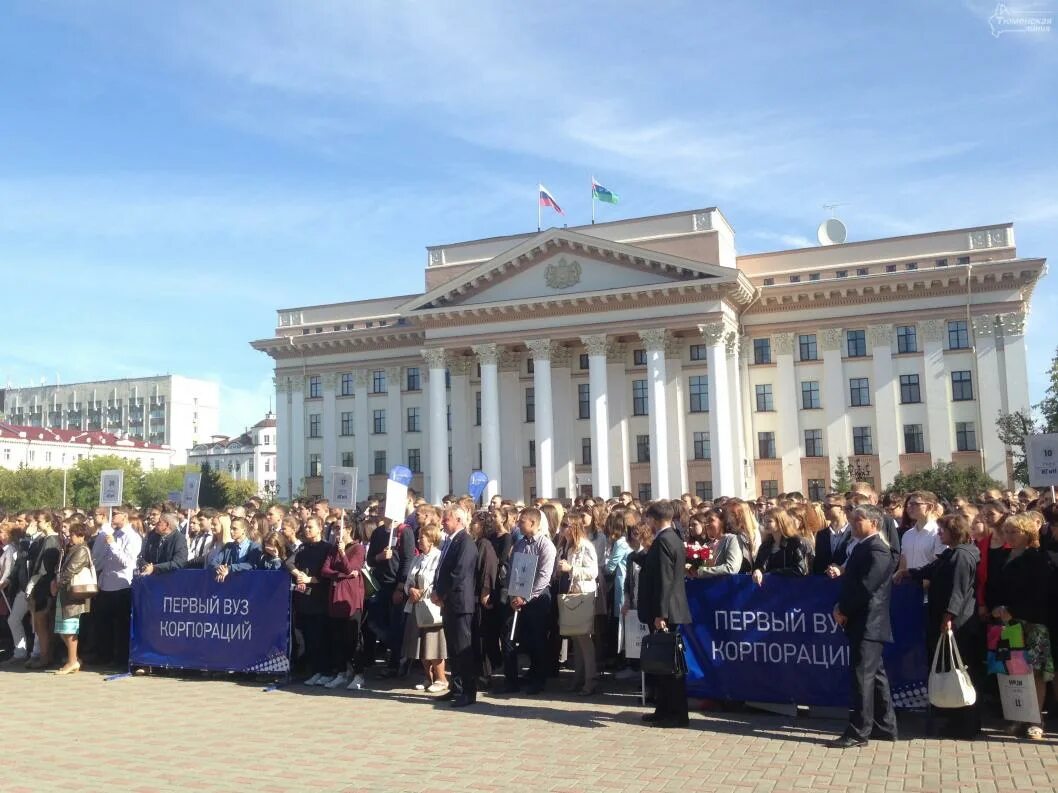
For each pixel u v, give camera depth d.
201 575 15.18
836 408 51.72
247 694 13.62
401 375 62.97
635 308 50.44
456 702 12.44
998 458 48.25
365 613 15.03
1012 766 9.03
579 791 8.46
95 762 9.66
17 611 17.23
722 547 12.52
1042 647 10.13
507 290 53.66
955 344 50.12
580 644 13.37
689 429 53.00
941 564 10.29
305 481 65.06
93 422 184.12
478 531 13.78
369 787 8.65
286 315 67.19
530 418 56.25
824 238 56.44
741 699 11.75
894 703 10.96
